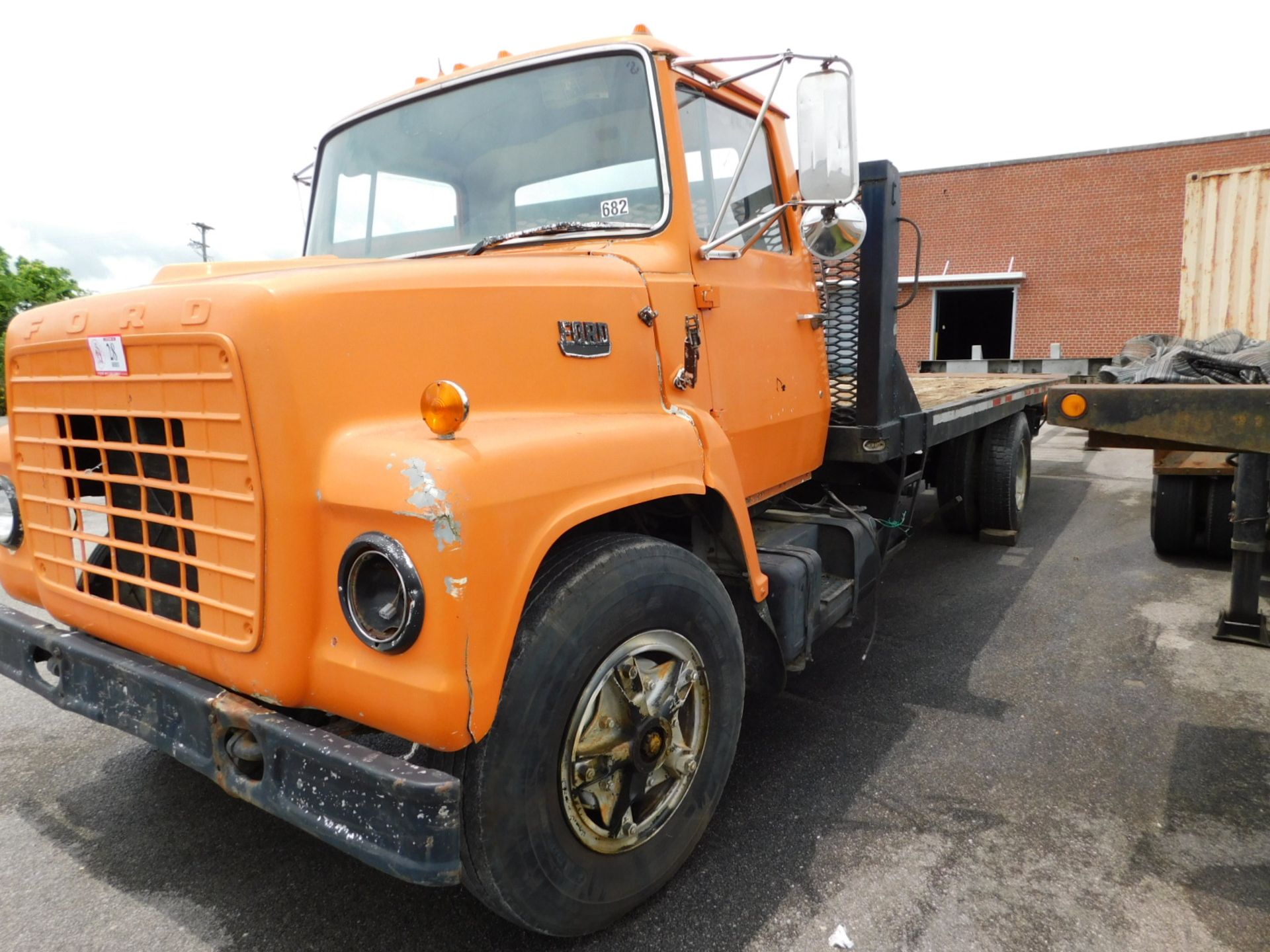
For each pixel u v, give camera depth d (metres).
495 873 1.81
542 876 1.90
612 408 2.39
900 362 3.92
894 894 2.33
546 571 1.95
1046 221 21.53
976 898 2.31
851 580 3.44
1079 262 21.23
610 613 1.98
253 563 1.75
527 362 2.17
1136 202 20.45
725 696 2.42
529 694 1.81
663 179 2.67
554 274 2.29
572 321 2.29
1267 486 4.05
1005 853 2.51
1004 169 21.83
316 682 1.79
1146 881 2.37
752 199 3.20
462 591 1.62
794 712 3.48
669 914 2.26
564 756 1.93
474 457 1.71
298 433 1.71
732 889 2.36
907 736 3.25
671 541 2.89
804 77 2.55
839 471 4.10
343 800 1.67
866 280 3.61
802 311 3.43
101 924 2.27
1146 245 20.45
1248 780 2.89
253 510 1.73
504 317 2.13
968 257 22.52
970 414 5.02
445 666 1.62
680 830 2.30
